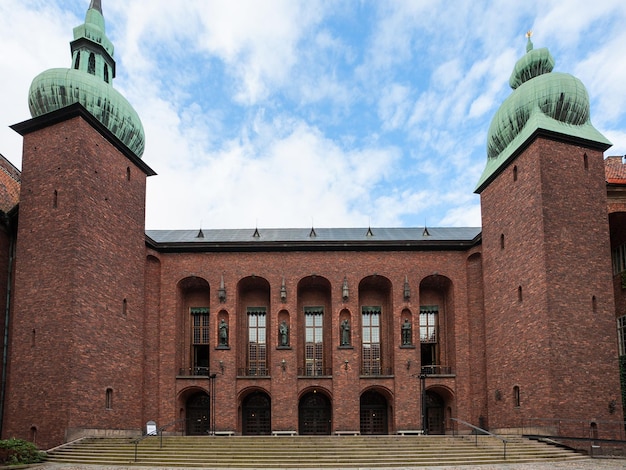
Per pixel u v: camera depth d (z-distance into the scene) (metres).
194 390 42.44
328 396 42.81
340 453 28.64
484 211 41.50
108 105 37.16
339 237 47.34
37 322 32.22
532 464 26.77
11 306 35.66
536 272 33.97
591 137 35.66
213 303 42.75
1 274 35.69
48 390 30.94
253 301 45.41
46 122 34.72
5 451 26.86
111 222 36.25
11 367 32.16
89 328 32.94
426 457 28.00
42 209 33.78
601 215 34.84
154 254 42.50
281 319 42.88
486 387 40.25
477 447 29.83
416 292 43.22
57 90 35.91
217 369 41.75
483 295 41.59
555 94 36.25
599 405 31.91
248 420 43.84
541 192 34.03
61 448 29.55
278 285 43.16
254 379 41.97
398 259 43.72
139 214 39.78
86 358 32.38
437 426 44.00
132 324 37.66
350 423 41.19
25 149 35.22
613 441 28.58
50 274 32.59
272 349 42.12
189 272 43.22
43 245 33.22
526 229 35.41
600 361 32.56
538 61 39.25
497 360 38.25
